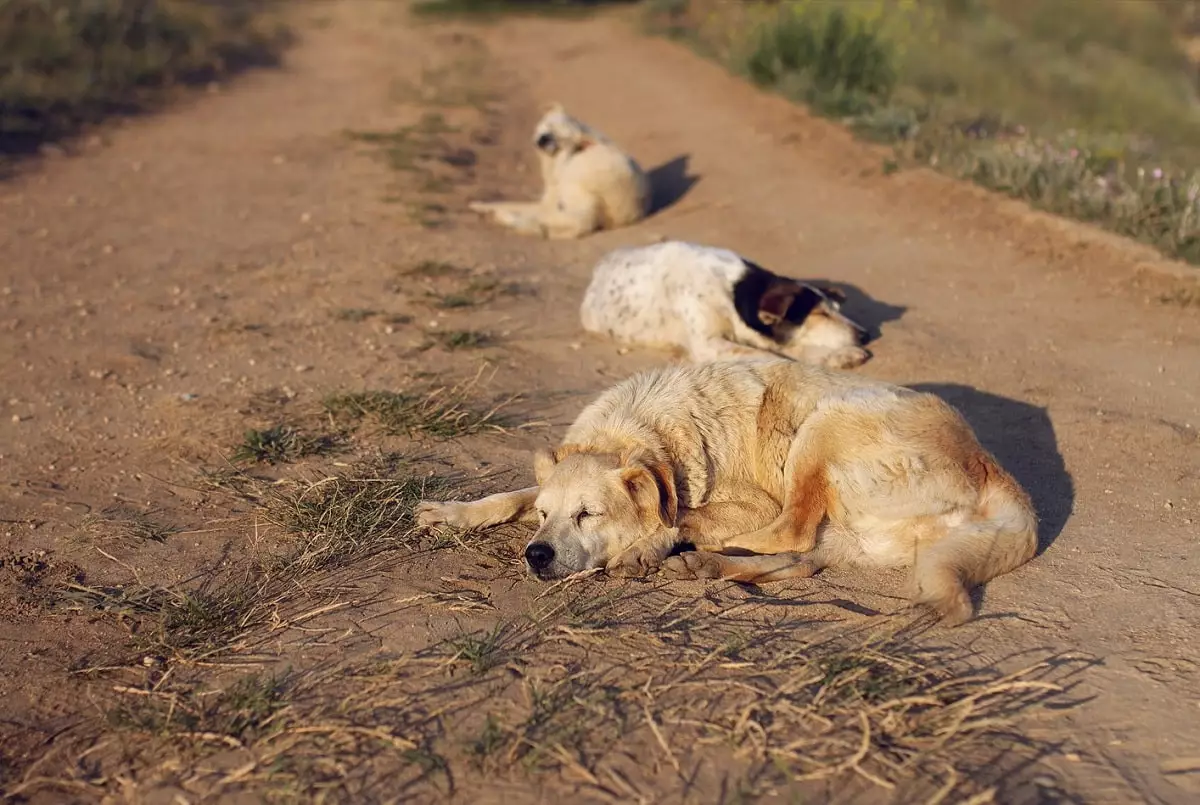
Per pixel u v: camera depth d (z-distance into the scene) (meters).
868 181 4.68
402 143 5.86
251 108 6.77
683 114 6.22
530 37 9.20
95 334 3.46
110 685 2.13
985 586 2.31
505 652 2.14
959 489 2.32
